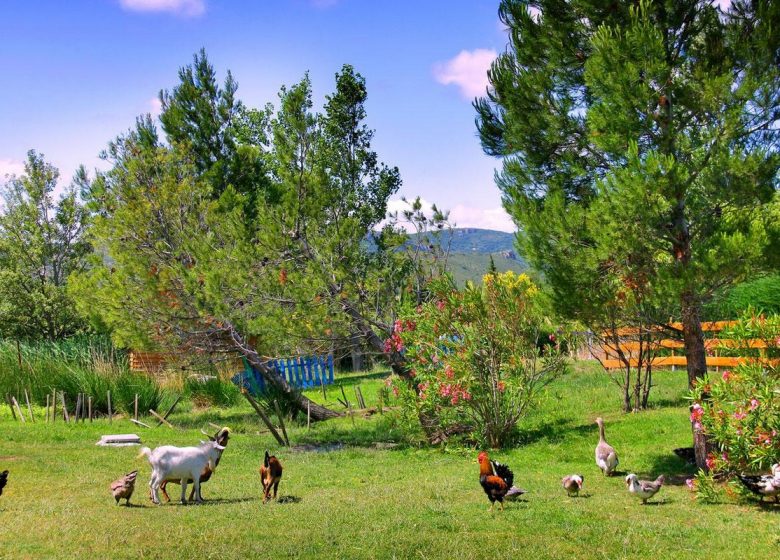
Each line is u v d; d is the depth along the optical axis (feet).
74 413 77.61
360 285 59.52
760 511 33.58
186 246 62.64
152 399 76.48
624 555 26.86
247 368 81.66
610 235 36.88
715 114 37.83
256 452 54.60
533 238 40.04
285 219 58.03
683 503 35.63
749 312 36.24
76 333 127.54
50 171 146.82
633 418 56.70
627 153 36.01
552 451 50.37
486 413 53.93
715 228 38.14
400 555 27.04
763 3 37.81
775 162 35.68
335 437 61.82
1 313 127.85
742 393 34.86
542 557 26.68
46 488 40.06
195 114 91.86
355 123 119.55
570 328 58.29
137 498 37.86
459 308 54.19
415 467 47.96
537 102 42.55
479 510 34.58
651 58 37.09
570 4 42.55
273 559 26.50
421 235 61.57
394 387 57.16
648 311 42.50
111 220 68.44
